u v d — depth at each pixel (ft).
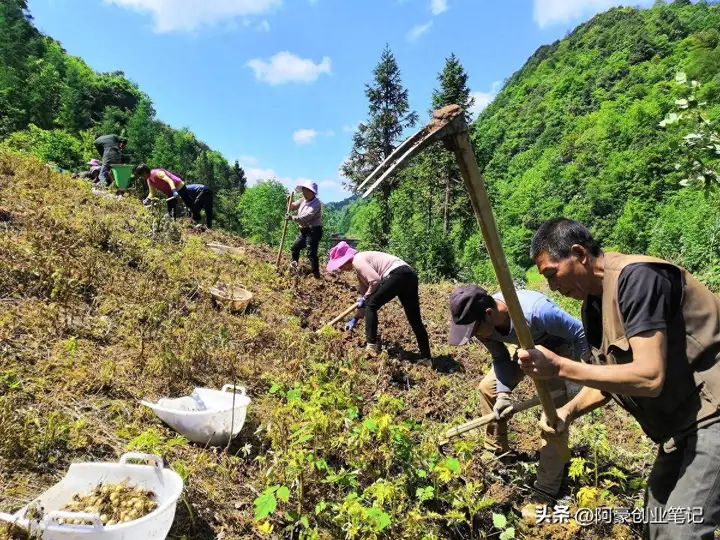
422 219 116.88
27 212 18.93
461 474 10.11
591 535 9.59
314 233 26.63
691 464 6.61
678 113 13.99
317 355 15.17
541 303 10.17
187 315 15.62
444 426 11.98
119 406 9.91
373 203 113.29
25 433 7.84
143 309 14.11
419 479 9.68
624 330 6.55
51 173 26.32
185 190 31.35
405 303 17.20
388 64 105.81
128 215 25.05
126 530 5.81
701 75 18.02
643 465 11.78
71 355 11.04
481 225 6.05
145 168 29.48
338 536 8.11
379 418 9.53
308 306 22.22
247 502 8.46
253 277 22.91
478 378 17.31
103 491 6.81
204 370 12.64
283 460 8.61
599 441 11.87
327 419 9.39
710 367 6.61
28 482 7.37
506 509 10.27
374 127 106.83
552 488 10.52
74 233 17.92
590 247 7.18
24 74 186.50
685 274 6.72
